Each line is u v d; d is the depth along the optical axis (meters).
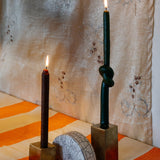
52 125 0.88
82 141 0.55
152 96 0.74
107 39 0.56
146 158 0.67
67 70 0.95
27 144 0.72
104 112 0.57
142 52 0.74
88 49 0.88
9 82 1.19
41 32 1.02
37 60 1.06
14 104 1.07
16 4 1.11
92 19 0.85
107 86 0.57
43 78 0.54
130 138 0.79
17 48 1.13
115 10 0.79
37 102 1.08
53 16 0.97
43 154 0.53
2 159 0.62
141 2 0.73
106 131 0.56
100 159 0.57
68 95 0.96
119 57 0.80
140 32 0.74
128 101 0.79
